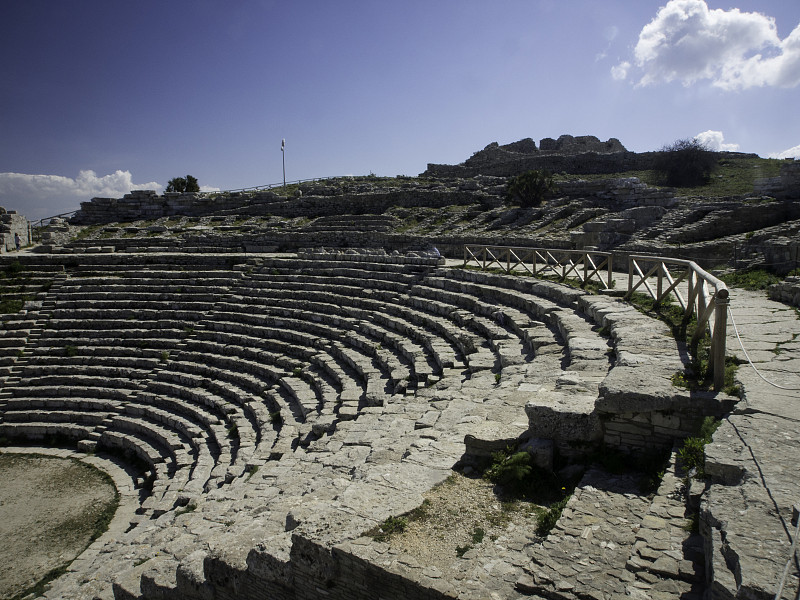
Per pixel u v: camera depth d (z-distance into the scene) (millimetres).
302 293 26547
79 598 9656
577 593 4723
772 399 6844
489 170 55875
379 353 18266
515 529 6070
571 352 11000
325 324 23344
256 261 31969
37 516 15742
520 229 34469
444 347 16672
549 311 15555
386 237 35531
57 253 37188
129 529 14539
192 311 27344
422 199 45781
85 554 13391
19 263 33156
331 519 6211
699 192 38844
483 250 23766
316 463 10180
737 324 11055
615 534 5574
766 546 4316
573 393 8398
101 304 28812
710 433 6566
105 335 26500
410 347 17812
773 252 17859
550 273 21312
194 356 23688
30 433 21547
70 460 19672
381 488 7070
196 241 40000
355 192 52250
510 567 5293
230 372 21641
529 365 11812
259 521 7379
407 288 24422
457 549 5684
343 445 10883
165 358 24156
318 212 47875
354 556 5520
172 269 32625
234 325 25312
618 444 7363
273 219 46875
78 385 23734
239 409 19141
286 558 6086
